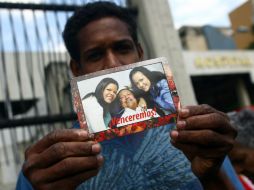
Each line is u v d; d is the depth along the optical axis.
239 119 0.52
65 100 0.74
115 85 0.34
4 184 1.27
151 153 0.37
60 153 0.28
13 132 0.69
